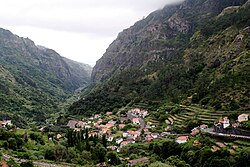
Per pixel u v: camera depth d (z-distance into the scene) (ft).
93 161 450.71
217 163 343.46
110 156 459.32
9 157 380.58
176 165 386.52
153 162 399.85
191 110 643.86
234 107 562.66
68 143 508.12
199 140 446.19
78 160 433.48
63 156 431.84
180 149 445.78
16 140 447.83
